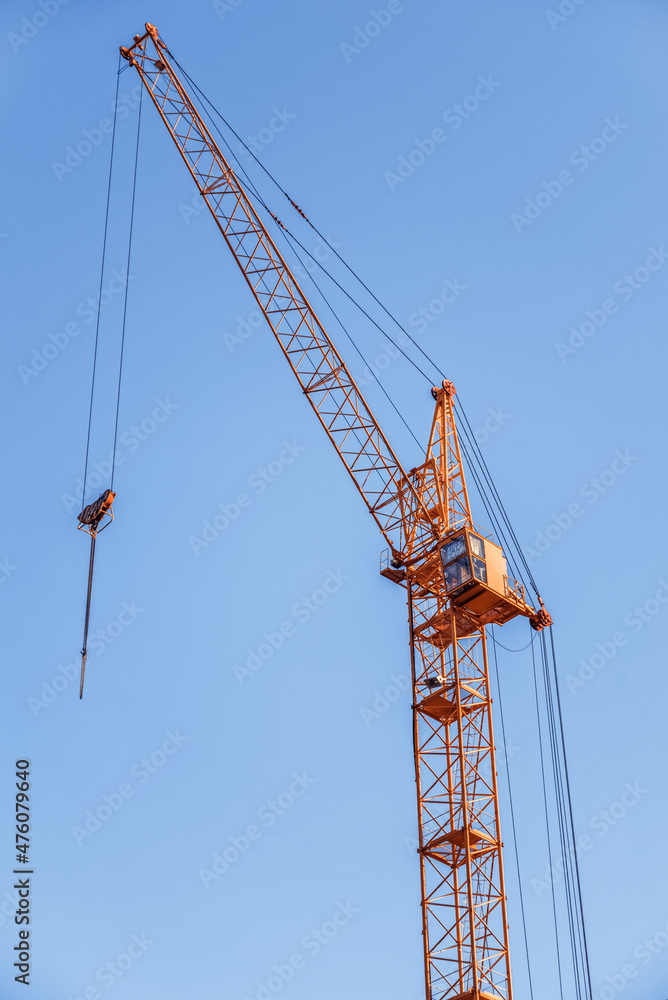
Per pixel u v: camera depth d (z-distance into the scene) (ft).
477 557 236.22
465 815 215.72
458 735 223.71
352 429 259.80
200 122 270.26
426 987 205.98
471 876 210.59
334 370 260.21
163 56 271.90
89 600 221.25
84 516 224.12
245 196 266.36
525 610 239.50
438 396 271.28
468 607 236.84
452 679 232.12
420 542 250.57
